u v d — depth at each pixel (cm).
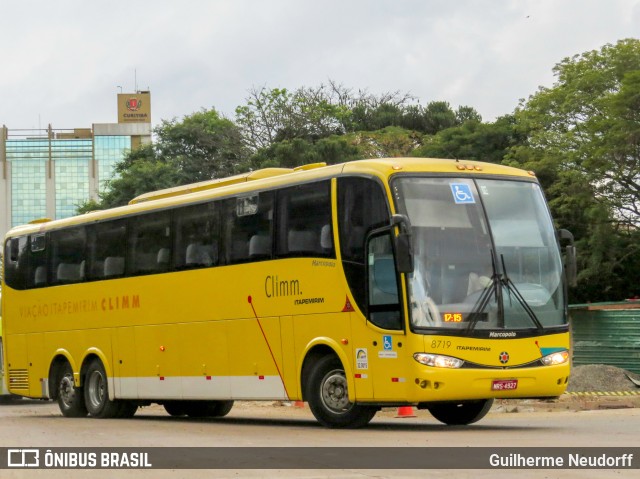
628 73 4109
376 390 1616
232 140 7369
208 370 1970
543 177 4550
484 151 5281
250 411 2622
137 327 2166
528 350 1620
